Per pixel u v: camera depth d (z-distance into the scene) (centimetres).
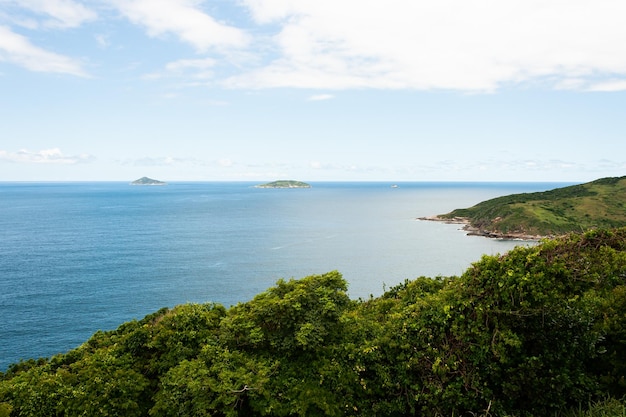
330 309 1143
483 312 1041
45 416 1005
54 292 6038
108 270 7438
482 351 998
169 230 13050
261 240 11031
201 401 985
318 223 15112
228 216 17688
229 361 1099
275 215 18262
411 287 1564
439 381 1020
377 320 1389
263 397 1028
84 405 1012
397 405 1033
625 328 940
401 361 1085
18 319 4969
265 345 1173
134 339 1227
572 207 12081
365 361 1107
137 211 19888
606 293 1023
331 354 1117
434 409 995
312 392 1023
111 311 5272
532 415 930
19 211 19488
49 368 1266
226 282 6644
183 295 5959
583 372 938
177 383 1012
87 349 1387
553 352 955
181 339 1219
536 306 996
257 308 1184
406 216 17625
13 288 6244
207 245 10219
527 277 1019
